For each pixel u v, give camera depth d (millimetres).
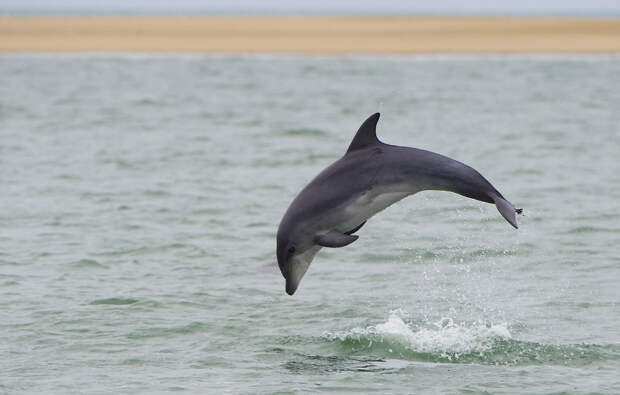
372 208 36906
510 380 39062
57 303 50031
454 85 177750
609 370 40469
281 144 109688
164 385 38250
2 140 110938
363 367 40812
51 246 62688
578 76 193125
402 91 168500
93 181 86250
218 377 39344
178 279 55312
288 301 51062
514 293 52875
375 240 64938
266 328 46469
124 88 172375
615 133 117188
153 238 65188
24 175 88875
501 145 106625
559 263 58938
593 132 118125
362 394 37219
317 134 118125
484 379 39188
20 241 63906
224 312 48969
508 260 59875
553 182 84562
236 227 68812
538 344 43938
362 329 46188
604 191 80562
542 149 104000
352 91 169000
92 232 66812
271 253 61625
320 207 37406
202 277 55812
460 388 38000
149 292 52375
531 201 76438
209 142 111188
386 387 38062
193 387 38031
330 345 43969
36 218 71000
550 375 39719
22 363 41062
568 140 110812
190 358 42031
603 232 66375
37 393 37250
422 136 113562
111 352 42719
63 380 38875
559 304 50594
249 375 39625
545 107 146125
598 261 59156
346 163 37688
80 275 55906
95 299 50906
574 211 72750
